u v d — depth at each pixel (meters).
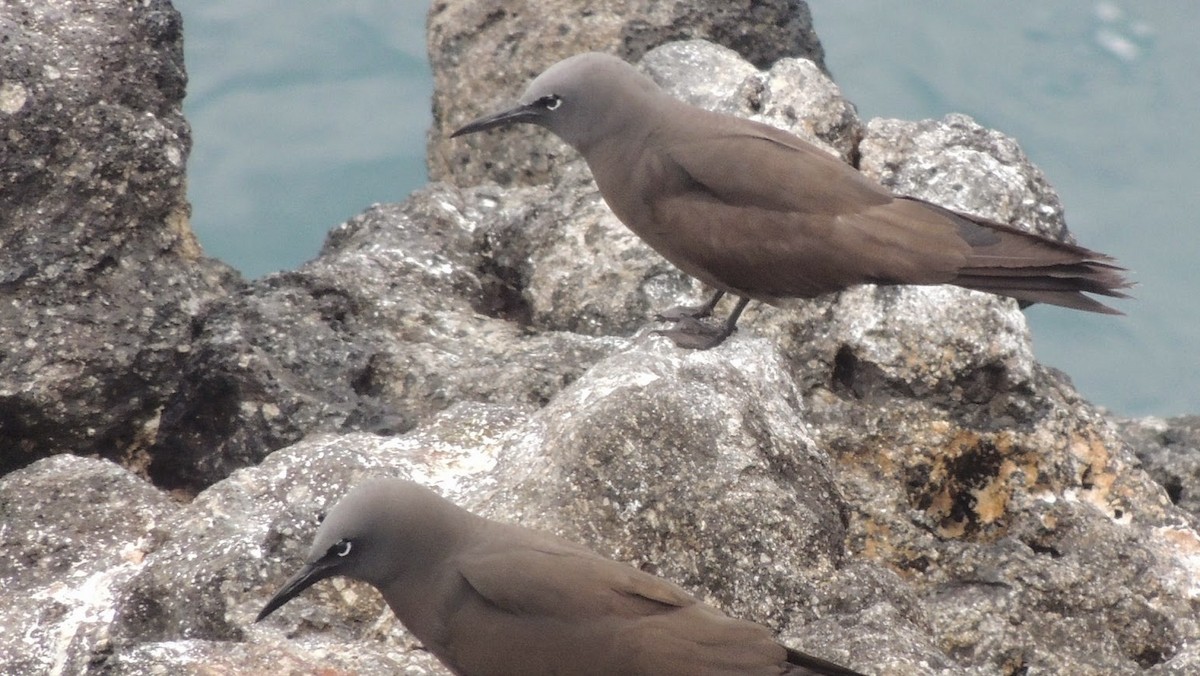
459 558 9.64
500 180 19.69
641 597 9.46
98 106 15.16
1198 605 13.66
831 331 14.78
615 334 15.27
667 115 13.52
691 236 13.25
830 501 12.22
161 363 14.92
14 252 14.71
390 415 14.22
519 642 9.41
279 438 14.12
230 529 11.91
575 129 13.74
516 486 11.41
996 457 14.39
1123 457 14.80
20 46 15.02
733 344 13.40
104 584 11.81
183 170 15.71
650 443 11.47
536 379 14.40
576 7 19.86
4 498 12.67
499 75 19.91
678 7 19.78
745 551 11.27
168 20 15.84
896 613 11.10
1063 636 13.16
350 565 9.72
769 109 16.14
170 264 15.41
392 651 10.48
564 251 15.81
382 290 15.54
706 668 9.22
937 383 14.56
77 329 14.66
